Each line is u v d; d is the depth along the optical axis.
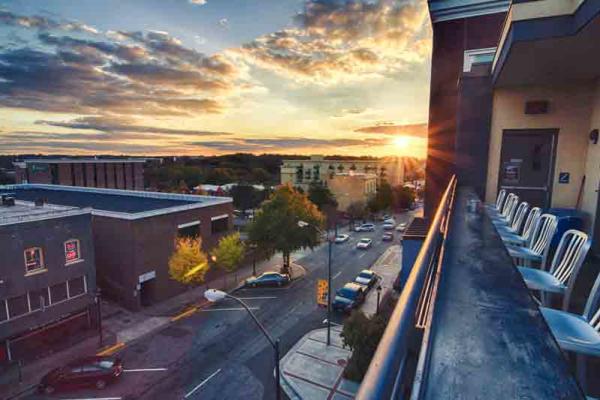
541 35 3.68
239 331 15.45
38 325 13.81
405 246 6.66
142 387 11.63
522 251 3.41
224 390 11.41
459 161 6.95
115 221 18.09
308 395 10.94
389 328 0.80
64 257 14.64
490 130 6.66
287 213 23.12
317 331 15.24
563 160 5.93
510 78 5.67
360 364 11.41
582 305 3.12
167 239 19.64
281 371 12.21
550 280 2.53
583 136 5.71
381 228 42.50
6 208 16.45
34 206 17.03
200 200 25.73
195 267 18.92
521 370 0.99
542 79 5.74
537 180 6.27
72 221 14.88
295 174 73.31
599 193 4.82
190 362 13.07
